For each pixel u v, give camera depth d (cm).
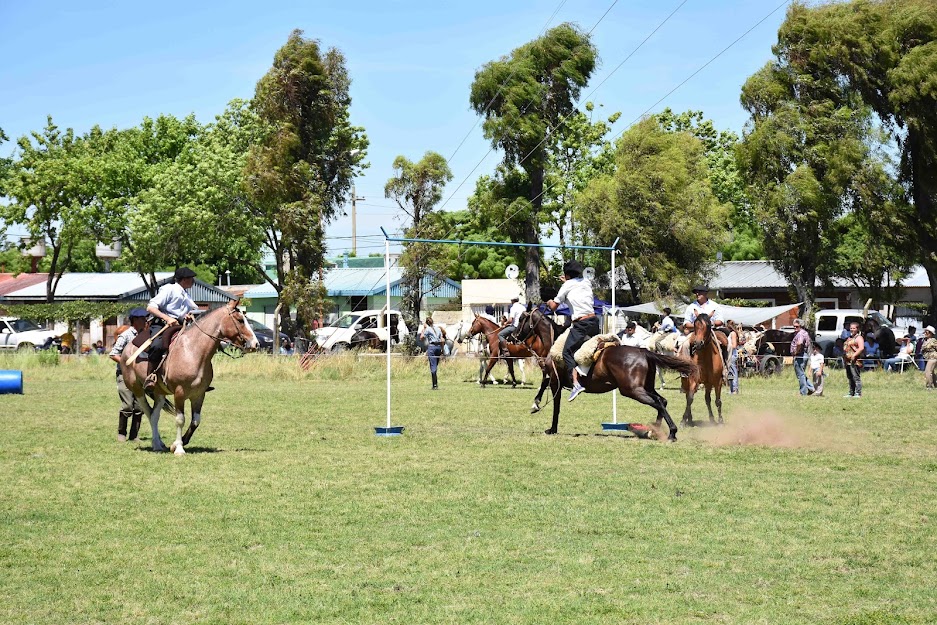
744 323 3762
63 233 5597
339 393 2641
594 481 1134
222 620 648
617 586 721
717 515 949
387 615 658
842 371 3456
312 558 796
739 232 7031
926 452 1378
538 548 827
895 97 4034
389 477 1170
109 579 739
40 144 5894
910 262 4275
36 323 5241
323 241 4991
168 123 6625
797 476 1167
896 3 4191
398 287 5619
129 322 1502
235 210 5094
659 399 1484
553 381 1617
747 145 4394
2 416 1975
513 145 5206
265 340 5081
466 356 3659
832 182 4191
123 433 1553
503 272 7450
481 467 1246
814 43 4262
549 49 5131
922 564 776
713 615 657
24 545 836
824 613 659
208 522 922
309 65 4912
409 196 4778
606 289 5084
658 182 4994
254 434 1636
